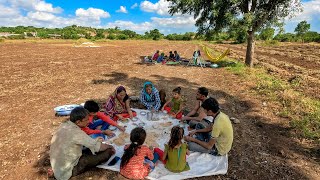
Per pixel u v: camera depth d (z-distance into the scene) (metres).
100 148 4.73
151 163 4.82
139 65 17.91
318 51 31.86
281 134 6.76
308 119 7.51
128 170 4.49
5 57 21.09
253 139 6.43
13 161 5.18
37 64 17.62
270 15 15.61
